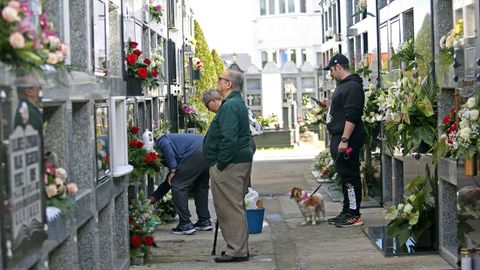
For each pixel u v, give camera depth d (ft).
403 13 24.98
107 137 17.47
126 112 20.56
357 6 33.81
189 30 46.85
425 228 20.89
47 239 11.68
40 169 11.10
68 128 13.74
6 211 9.73
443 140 17.94
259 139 69.67
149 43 27.91
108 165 17.39
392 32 27.02
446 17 19.63
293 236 24.41
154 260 21.22
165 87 32.94
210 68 62.95
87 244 15.53
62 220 12.72
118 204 19.63
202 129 41.34
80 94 14.70
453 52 18.22
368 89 29.53
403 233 21.02
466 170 17.02
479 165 16.37
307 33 102.01
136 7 25.20
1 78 9.62
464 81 17.22
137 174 21.53
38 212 10.96
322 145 71.26
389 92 21.65
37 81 10.94
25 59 9.94
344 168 25.46
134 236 20.42
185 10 43.47
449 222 19.98
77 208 13.96
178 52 39.22
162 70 31.86
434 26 19.88
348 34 37.32
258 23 104.78
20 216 10.21
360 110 24.95
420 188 21.77
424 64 21.09
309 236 24.26
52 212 12.07
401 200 27.35
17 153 10.15
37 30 10.50
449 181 19.02
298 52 102.47
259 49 104.83
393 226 21.35
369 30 31.60
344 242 22.88
